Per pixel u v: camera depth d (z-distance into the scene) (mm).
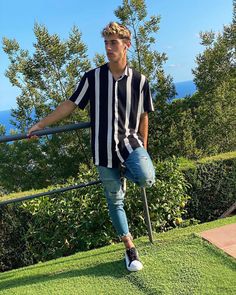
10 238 5062
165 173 4934
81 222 4578
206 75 12336
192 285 2820
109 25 3002
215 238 3428
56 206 4668
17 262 5086
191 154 11797
